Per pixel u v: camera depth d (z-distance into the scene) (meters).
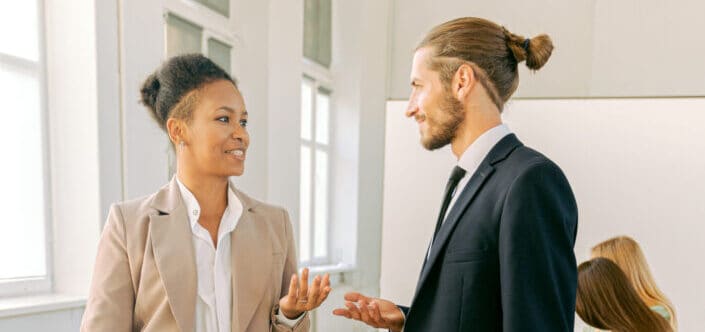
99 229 1.50
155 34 1.64
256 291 0.91
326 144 2.86
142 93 0.92
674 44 2.43
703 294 1.41
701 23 2.37
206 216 0.92
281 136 2.29
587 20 2.60
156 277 0.85
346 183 2.81
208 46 2.01
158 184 1.68
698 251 1.42
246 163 2.15
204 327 0.88
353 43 2.77
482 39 0.85
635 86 2.52
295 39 2.32
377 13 2.79
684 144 1.44
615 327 1.47
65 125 1.53
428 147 0.91
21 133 1.47
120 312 0.83
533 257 0.69
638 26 2.50
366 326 2.66
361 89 2.77
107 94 1.51
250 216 0.96
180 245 0.87
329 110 2.85
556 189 0.73
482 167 0.83
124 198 1.58
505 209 0.73
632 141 1.50
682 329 1.43
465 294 0.76
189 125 0.87
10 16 1.44
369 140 2.82
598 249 1.52
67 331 1.42
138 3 1.58
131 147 1.58
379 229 2.91
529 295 0.67
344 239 2.83
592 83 2.61
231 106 0.88
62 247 1.54
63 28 1.51
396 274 1.84
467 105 0.85
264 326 0.92
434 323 0.79
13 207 1.46
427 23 2.82
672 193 1.45
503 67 0.85
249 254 0.92
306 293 0.87
